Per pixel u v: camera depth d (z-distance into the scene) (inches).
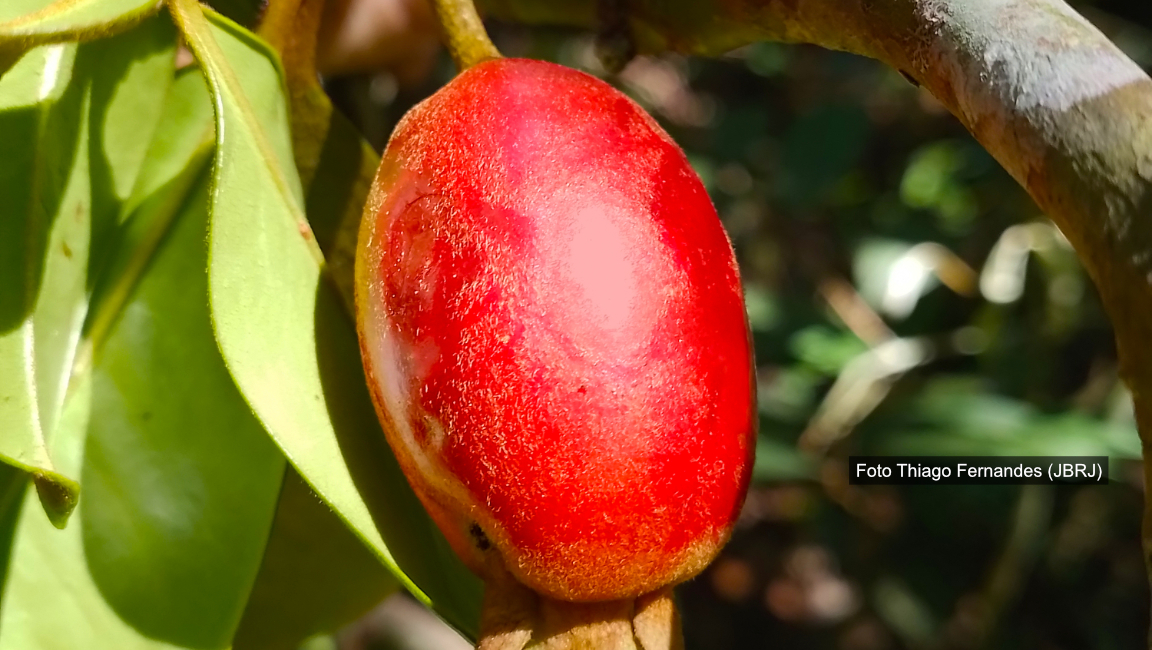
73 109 5.6
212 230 5.0
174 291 5.9
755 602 20.4
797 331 15.7
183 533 5.7
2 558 5.6
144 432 5.8
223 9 6.6
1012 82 4.6
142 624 5.6
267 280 5.2
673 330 5.0
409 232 5.1
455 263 5.0
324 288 5.4
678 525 5.0
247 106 5.3
